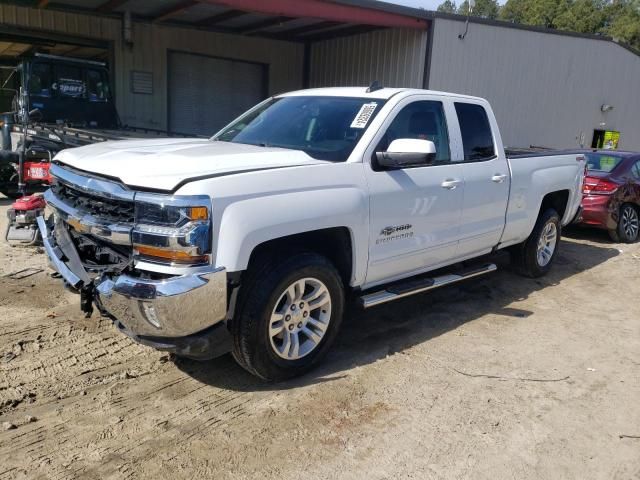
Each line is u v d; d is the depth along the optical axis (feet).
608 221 30.01
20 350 13.87
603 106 62.34
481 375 14.06
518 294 20.79
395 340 15.88
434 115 16.35
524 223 20.07
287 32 53.16
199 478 9.75
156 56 50.14
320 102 16.25
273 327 12.42
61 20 45.09
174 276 10.77
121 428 11.04
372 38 50.57
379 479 9.98
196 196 10.67
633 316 19.12
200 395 12.41
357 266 13.80
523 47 52.42
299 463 10.28
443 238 16.26
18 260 20.61
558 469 10.57
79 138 25.63
